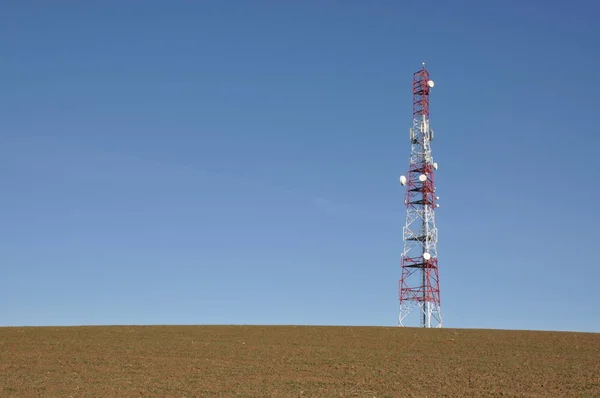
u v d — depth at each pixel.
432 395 30.30
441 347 42.75
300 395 30.22
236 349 41.72
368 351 41.19
